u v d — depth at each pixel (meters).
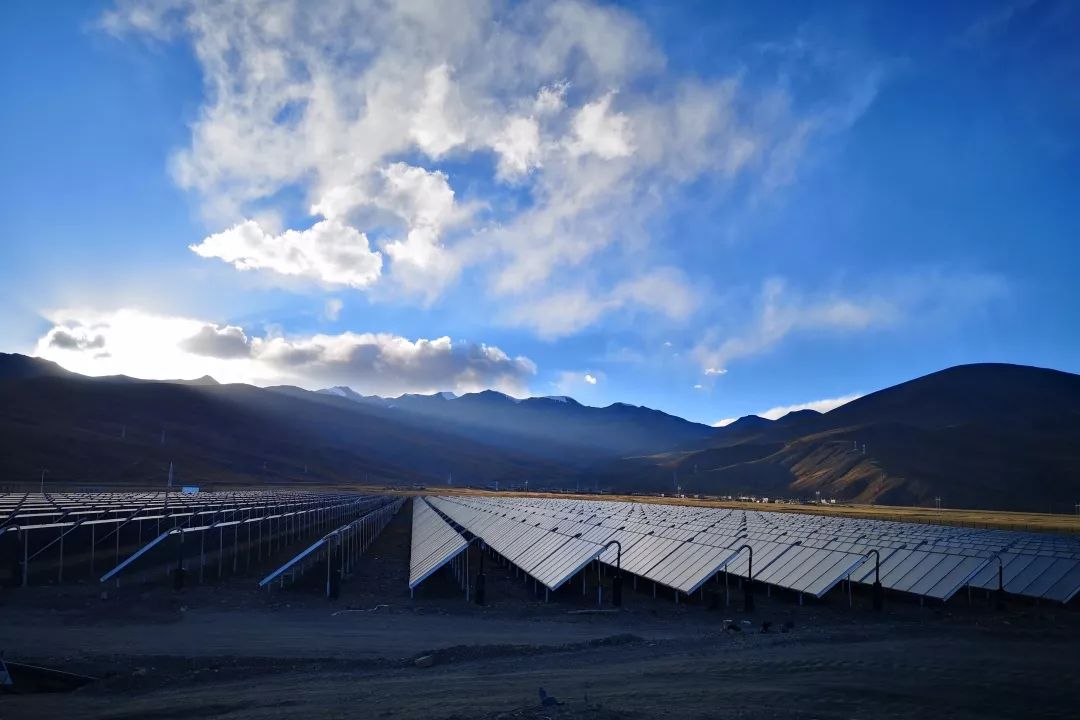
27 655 20.67
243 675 19.09
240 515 58.47
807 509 113.25
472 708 13.62
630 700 14.28
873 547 36.22
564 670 18.20
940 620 27.42
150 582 36.62
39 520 39.12
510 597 35.25
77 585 34.75
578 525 46.22
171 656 20.95
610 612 30.39
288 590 35.47
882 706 13.67
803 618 29.64
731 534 41.75
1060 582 30.11
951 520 89.69
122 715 14.80
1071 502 159.62
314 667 19.95
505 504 79.44
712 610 31.28
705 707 13.54
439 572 44.50
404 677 18.20
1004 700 14.13
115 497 69.75
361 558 52.19
